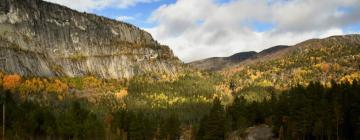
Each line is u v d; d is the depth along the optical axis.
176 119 162.38
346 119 120.31
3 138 116.69
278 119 141.12
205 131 143.88
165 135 158.00
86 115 149.62
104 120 176.25
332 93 133.62
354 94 124.00
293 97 145.25
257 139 140.50
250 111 162.00
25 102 150.62
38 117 134.38
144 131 155.12
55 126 133.75
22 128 126.38
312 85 152.62
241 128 149.62
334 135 120.69
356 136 115.06
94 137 137.62
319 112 120.75
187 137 180.25
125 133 153.38
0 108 131.00
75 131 134.00
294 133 125.19
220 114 144.25
